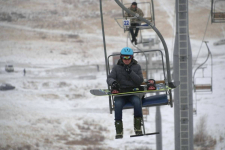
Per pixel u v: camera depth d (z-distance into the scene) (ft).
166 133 300.20
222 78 453.58
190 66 90.94
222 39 647.15
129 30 136.67
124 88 62.95
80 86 484.33
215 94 389.60
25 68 632.79
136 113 62.39
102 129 327.47
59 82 514.68
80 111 389.80
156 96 67.87
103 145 291.38
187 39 89.76
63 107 414.41
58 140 320.09
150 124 307.58
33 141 326.44
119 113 62.54
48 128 352.08
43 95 467.93
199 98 378.12
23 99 458.91
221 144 278.87
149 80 63.10
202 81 448.24
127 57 62.75
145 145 277.23
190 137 93.15
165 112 337.72
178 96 92.02
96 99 422.41
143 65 258.16
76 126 345.51
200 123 311.88
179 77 90.94
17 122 378.53
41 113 403.54
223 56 565.94
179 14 89.04
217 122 317.22
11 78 556.10
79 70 570.05
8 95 473.67
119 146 282.97
